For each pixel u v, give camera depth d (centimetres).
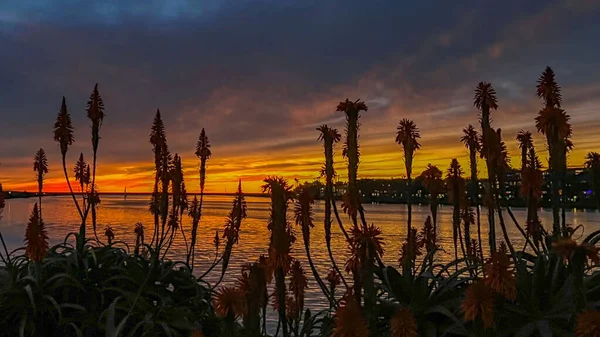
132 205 17212
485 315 232
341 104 338
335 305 353
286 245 262
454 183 420
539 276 317
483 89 351
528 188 349
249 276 256
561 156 323
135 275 509
